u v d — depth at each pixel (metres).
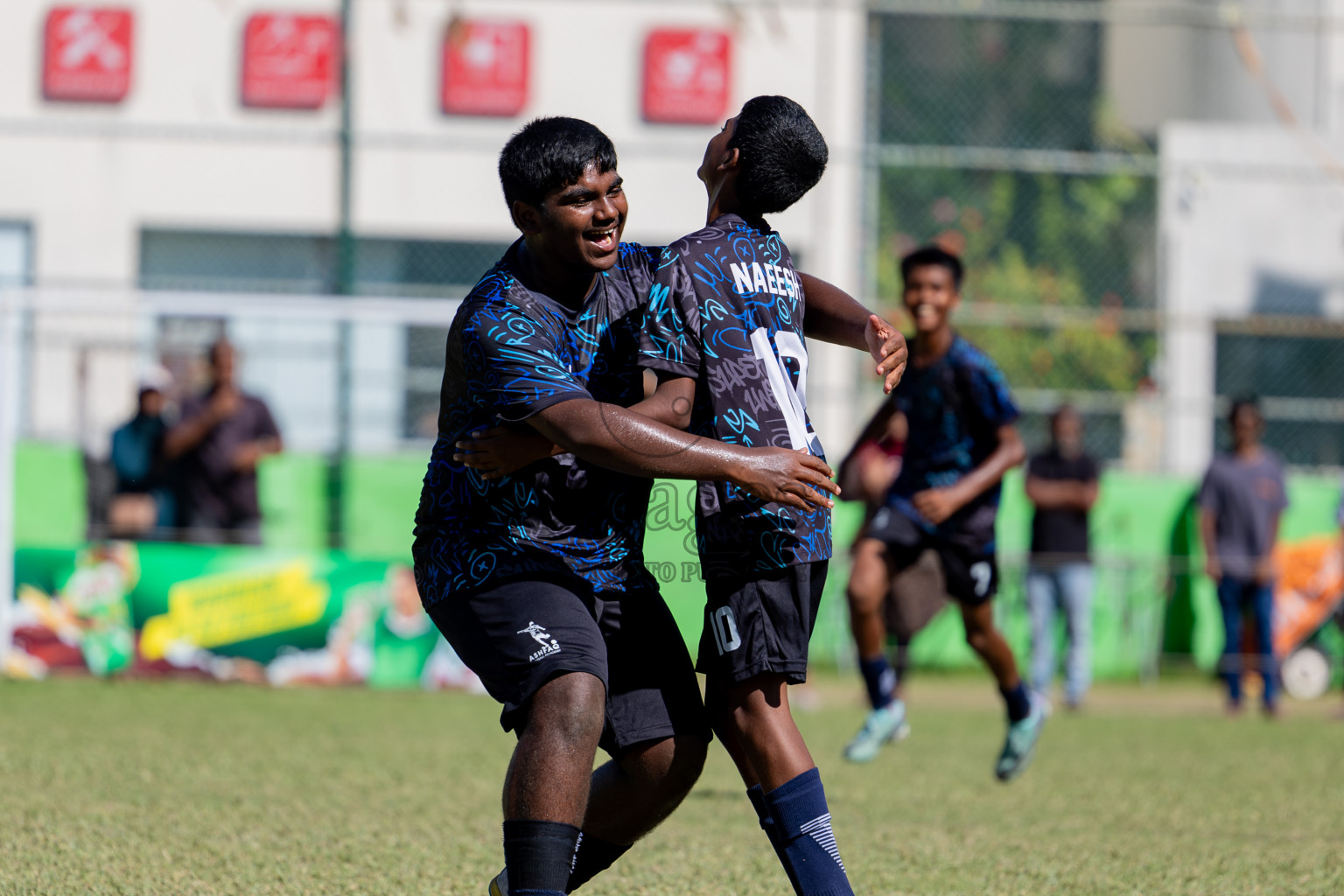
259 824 16.42
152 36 44.31
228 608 32.59
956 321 37.41
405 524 34.78
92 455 33.22
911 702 33.53
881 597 19.20
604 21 43.94
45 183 43.97
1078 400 39.22
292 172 44.22
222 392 33.47
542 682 9.58
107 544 32.47
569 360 10.21
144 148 44.09
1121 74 53.00
